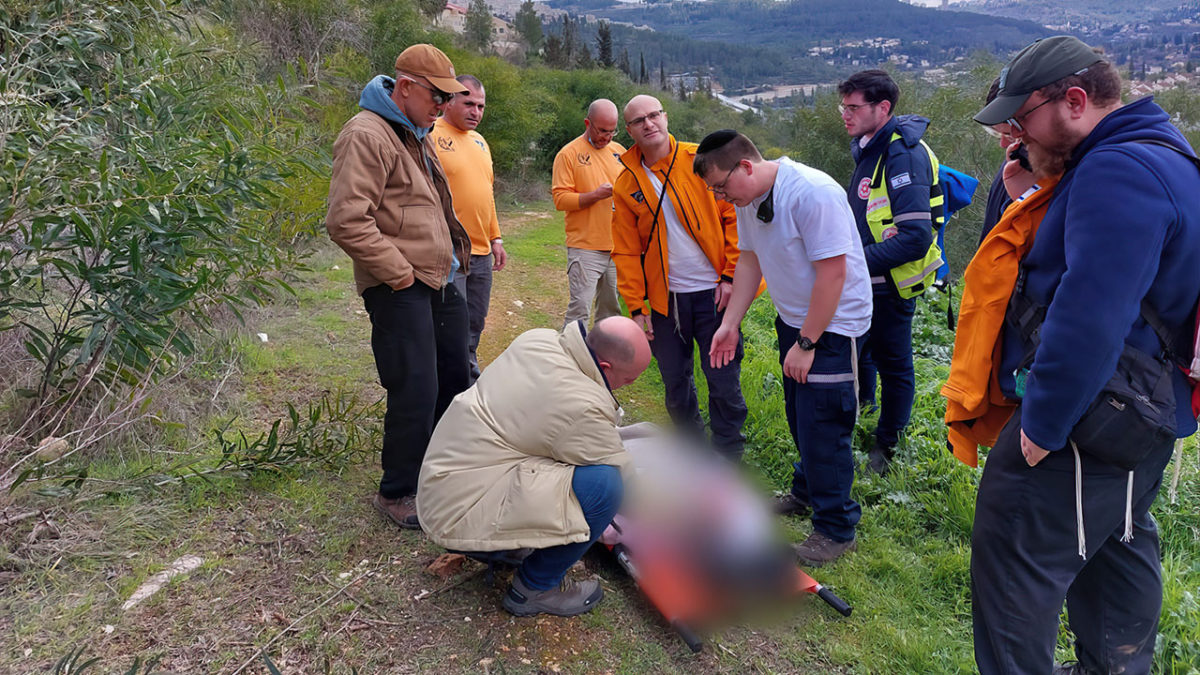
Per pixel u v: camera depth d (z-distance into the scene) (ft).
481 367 15.92
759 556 9.32
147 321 9.50
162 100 10.47
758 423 13.73
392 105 8.98
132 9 11.26
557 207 16.22
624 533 9.37
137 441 10.41
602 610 8.50
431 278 9.18
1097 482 6.13
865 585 9.39
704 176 9.14
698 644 7.88
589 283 16.21
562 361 7.95
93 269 8.95
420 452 9.61
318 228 14.03
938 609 9.16
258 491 9.97
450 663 7.49
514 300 21.21
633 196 11.54
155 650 7.23
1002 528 6.50
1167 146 5.67
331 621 7.87
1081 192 5.67
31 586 7.84
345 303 18.10
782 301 9.71
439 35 43.86
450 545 7.84
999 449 6.60
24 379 10.52
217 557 8.64
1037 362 5.88
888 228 11.61
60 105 10.18
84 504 9.08
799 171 9.02
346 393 13.29
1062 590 6.52
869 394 13.92
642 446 10.93
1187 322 5.91
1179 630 8.48
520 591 8.12
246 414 12.10
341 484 10.39
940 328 20.40
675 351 12.15
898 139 11.55
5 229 8.41
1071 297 5.62
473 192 13.83
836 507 9.77
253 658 7.28
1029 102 5.98
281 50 33.12
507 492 7.77
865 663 8.01
